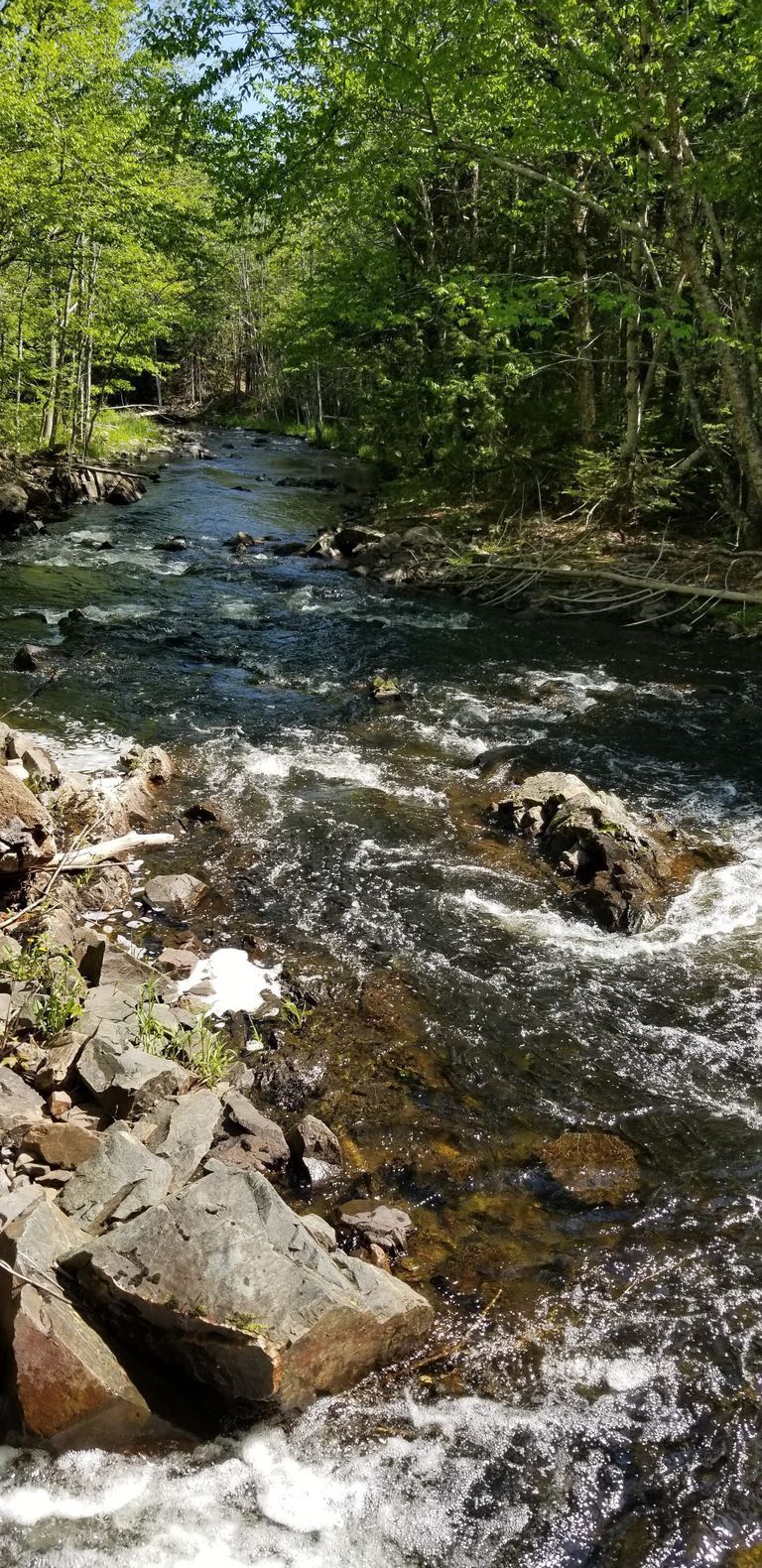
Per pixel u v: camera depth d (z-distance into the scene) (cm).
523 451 2103
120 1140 421
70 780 823
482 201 2450
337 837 788
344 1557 300
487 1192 446
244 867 735
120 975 573
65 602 1509
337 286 2564
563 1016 574
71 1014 520
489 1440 336
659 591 1520
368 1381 358
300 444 4444
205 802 838
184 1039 511
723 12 1304
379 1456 330
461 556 1780
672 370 2052
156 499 2569
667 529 1794
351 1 1569
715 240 1541
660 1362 364
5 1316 346
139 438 3797
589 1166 463
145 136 2267
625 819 788
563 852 757
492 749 965
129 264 2784
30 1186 401
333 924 665
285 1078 511
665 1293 394
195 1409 344
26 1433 328
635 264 1925
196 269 3469
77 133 2119
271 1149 450
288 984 595
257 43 1839
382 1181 450
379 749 980
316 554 1934
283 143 2005
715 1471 326
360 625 1444
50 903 634
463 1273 401
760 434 1516
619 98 1347
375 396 2962
